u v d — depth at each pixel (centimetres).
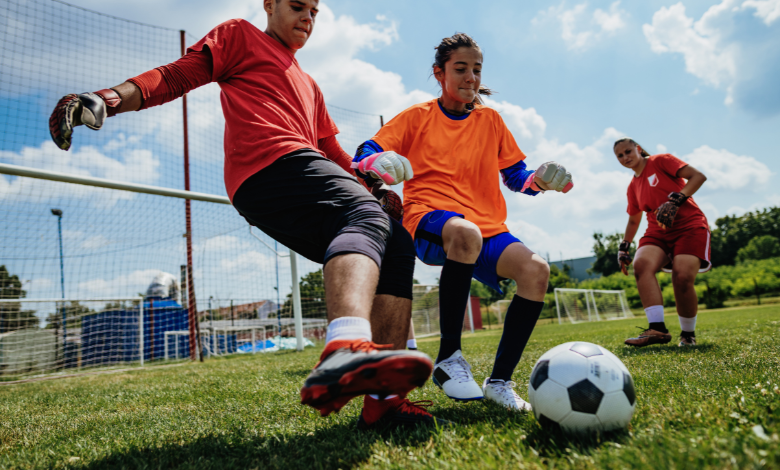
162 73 166
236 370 525
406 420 169
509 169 287
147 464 147
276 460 139
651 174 459
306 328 1503
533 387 154
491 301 3481
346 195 160
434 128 262
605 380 143
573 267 5919
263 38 195
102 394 385
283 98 186
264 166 168
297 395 283
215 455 153
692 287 434
